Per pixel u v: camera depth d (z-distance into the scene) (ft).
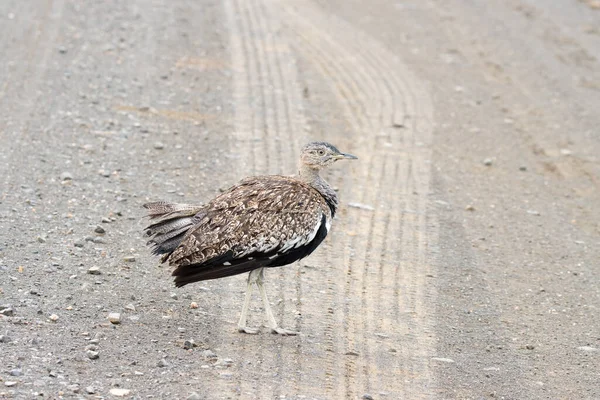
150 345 33.65
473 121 72.28
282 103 70.69
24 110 62.03
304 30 94.53
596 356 37.65
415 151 63.87
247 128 64.13
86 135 58.59
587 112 77.20
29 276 38.24
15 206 45.88
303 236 34.83
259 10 100.58
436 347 36.91
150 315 36.37
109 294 37.73
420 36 96.89
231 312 37.91
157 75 73.41
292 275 42.60
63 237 42.91
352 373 33.58
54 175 51.08
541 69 88.33
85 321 34.94
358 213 51.67
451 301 41.81
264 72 78.33
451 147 65.82
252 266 34.47
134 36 83.56
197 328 35.78
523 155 66.08
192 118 64.75
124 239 43.70
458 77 83.97
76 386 29.81
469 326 39.40
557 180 62.03
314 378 32.73
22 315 34.63
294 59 83.30
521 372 35.53
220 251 33.68
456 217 53.01
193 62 78.38
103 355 32.40
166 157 56.49
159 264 41.42
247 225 33.94
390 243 47.88
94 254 41.52
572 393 34.14
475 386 33.81
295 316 38.24
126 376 31.07
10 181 49.32
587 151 68.08
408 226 50.60
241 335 35.68
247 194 34.83
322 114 69.62
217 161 56.90
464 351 36.91
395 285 42.80
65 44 78.54
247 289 36.01
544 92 81.71
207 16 95.04
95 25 85.61
